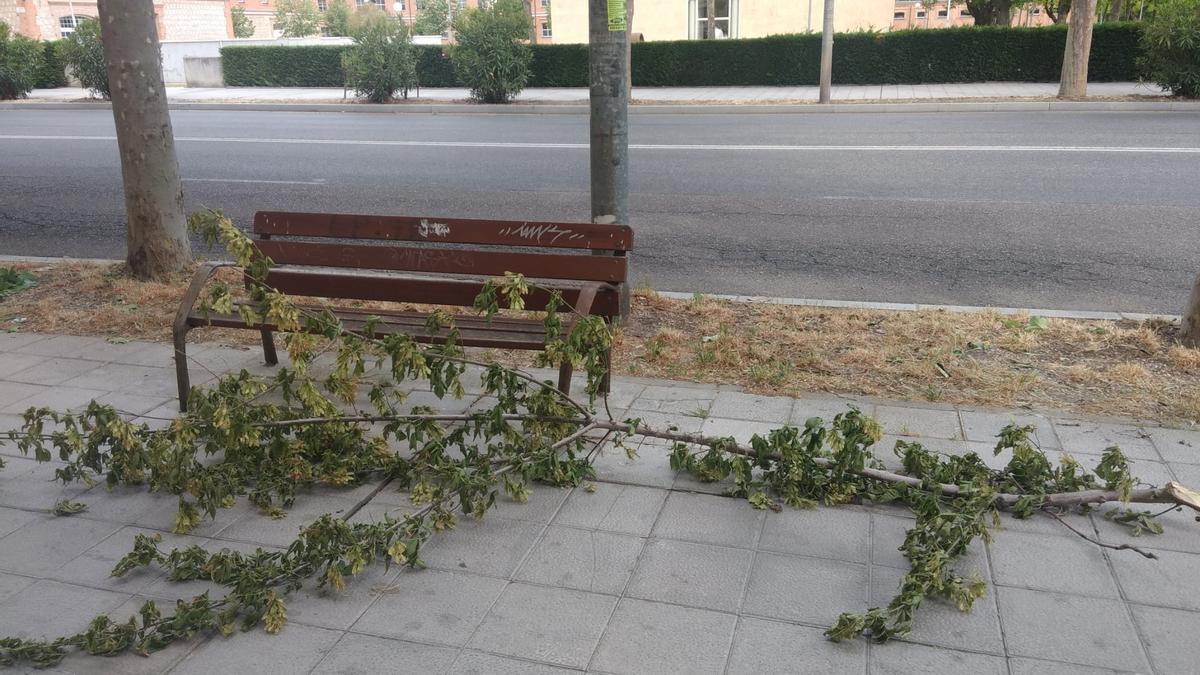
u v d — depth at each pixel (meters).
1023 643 2.89
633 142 15.49
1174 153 12.73
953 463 3.87
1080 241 8.41
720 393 4.95
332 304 6.74
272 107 23.56
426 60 27.48
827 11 19.86
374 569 3.36
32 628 3.03
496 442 4.45
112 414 3.68
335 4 63.91
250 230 9.56
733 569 3.32
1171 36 18.94
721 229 9.25
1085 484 3.75
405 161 14.00
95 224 10.14
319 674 2.79
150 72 6.96
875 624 2.88
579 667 2.80
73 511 3.79
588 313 4.68
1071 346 5.54
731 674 2.76
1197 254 7.90
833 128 16.86
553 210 10.19
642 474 4.07
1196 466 4.01
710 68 25.59
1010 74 23.81
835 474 3.80
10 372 5.41
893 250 8.30
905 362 5.27
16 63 27.30
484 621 3.03
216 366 5.50
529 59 22.88
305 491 3.97
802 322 6.09
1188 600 3.11
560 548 3.47
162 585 3.28
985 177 11.49
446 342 4.36
